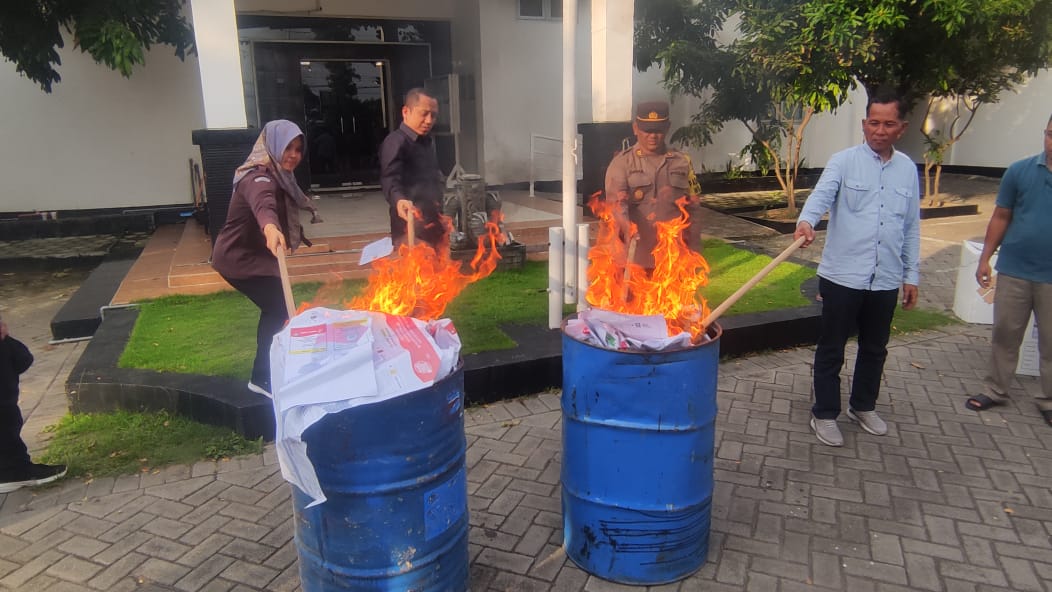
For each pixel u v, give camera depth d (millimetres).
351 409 2305
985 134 15836
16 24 8352
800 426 4336
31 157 10492
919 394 4797
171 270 6828
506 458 3967
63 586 2947
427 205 5070
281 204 3963
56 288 8375
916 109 16938
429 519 2529
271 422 4133
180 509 3502
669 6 10516
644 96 12375
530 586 2922
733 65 10242
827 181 3799
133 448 4055
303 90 11219
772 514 3420
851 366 5281
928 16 9086
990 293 6109
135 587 2939
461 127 12047
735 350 5457
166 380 4449
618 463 2762
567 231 5238
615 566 2904
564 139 5152
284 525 3363
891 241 3803
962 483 3678
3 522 3418
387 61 11633
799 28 9156
